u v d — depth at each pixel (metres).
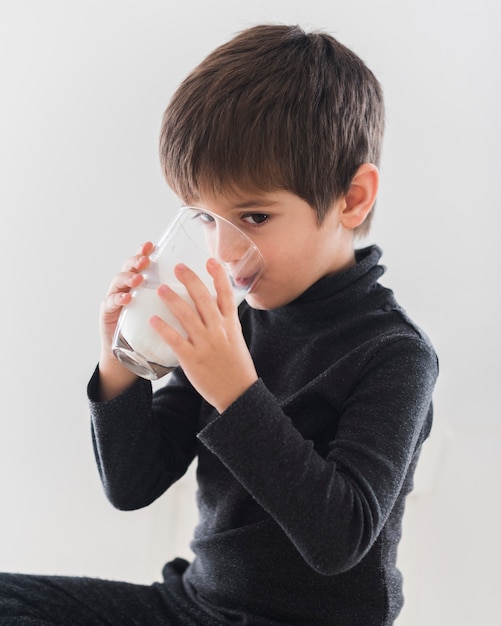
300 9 1.54
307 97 0.99
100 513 1.62
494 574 1.59
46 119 1.52
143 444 1.11
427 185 1.63
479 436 1.72
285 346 1.10
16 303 1.56
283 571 1.03
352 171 1.04
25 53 1.50
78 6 1.50
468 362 1.71
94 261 1.56
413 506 1.64
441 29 1.58
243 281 0.94
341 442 0.93
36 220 1.54
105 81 1.52
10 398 1.58
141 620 1.08
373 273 1.08
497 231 1.65
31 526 1.61
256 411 0.87
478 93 1.61
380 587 1.03
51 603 1.06
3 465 1.59
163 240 0.95
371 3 1.56
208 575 1.08
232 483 1.08
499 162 1.63
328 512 0.86
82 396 1.59
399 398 0.95
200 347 0.88
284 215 0.98
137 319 0.93
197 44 1.52
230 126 0.96
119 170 1.54
